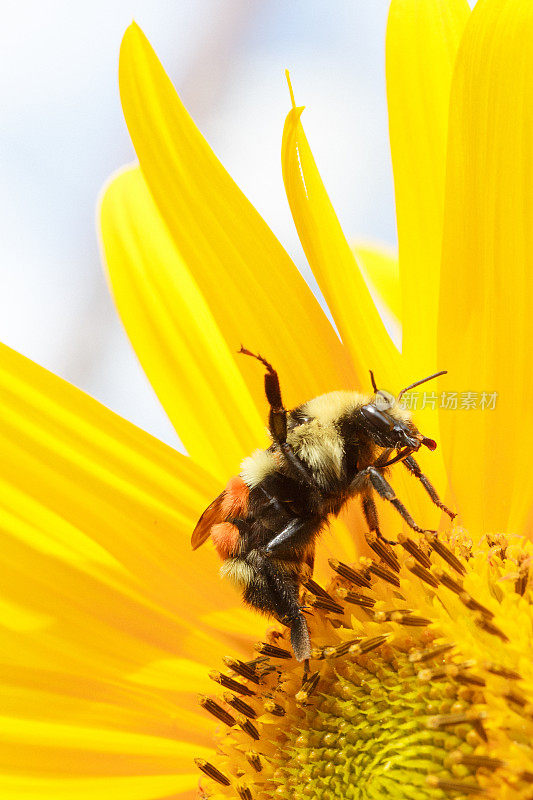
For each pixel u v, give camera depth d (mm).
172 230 157
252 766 152
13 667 155
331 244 155
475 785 143
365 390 157
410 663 149
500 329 153
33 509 155
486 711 145
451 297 154
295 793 149
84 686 156
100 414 156
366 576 154
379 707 148
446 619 150
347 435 151
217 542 153
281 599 151
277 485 152
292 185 153
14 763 154
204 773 155
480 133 151
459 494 157
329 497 152
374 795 145
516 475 156
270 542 151
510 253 152
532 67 149
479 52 150
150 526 157
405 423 151
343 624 153
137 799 155
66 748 155
